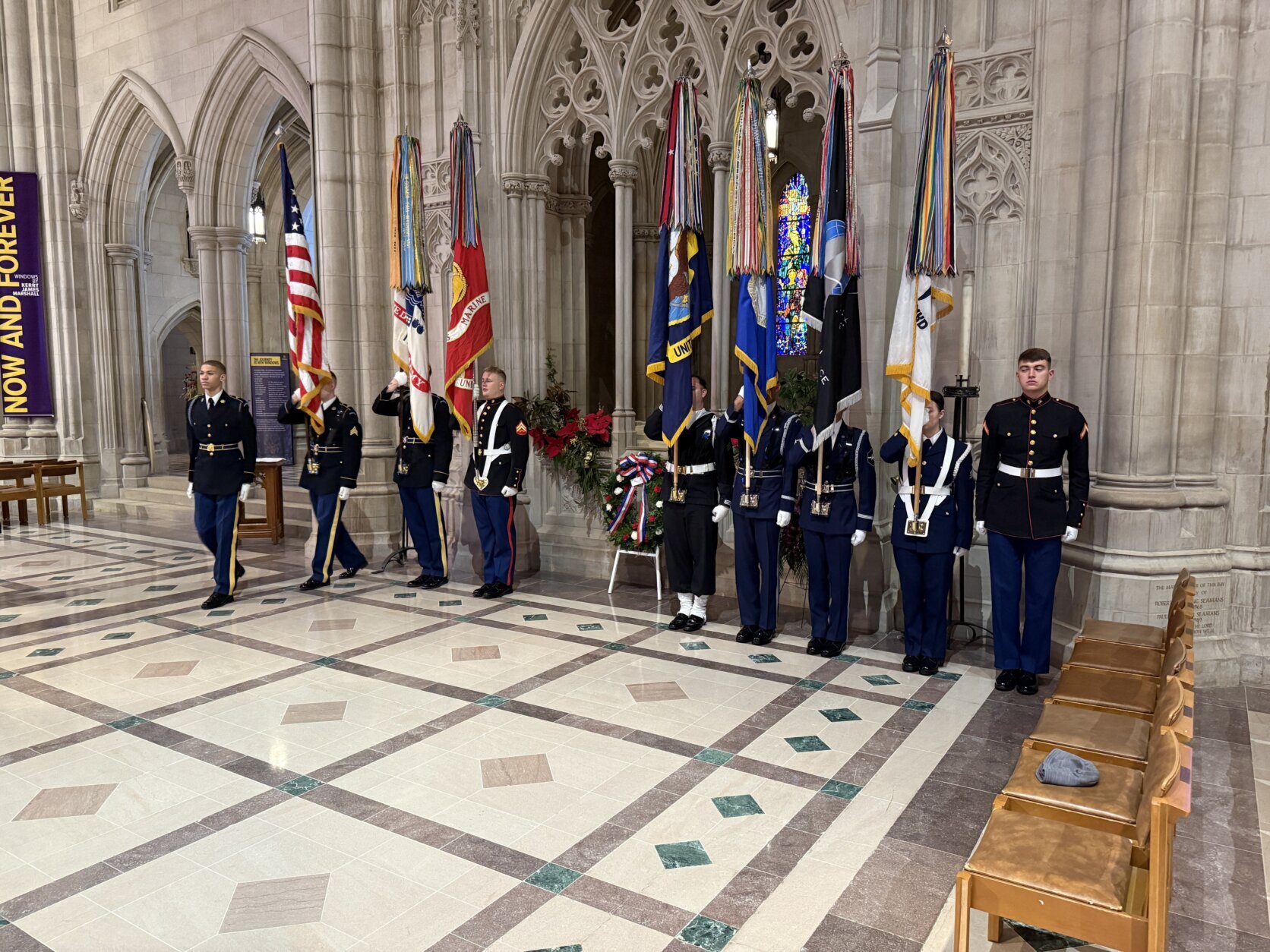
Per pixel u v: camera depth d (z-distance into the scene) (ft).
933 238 17.08
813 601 18.74
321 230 28.99
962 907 7.23
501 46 26.53
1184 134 16.55
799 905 9.39
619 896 9.56
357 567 26.37
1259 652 17.24
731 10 22.91
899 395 20.67
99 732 14.29
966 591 20.36
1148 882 6.66
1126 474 17.20
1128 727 10.05
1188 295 17.15
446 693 16.06
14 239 41.34
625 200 25.75
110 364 43.09
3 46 41.34
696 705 15.48
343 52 28.50
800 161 42.32
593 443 26.63
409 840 10.79
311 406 24.58
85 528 36.40
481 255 25.25
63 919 9.16
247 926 9.00
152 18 38.86
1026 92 18.90
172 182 57.88
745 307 18.89
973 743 13.79
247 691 16.22
